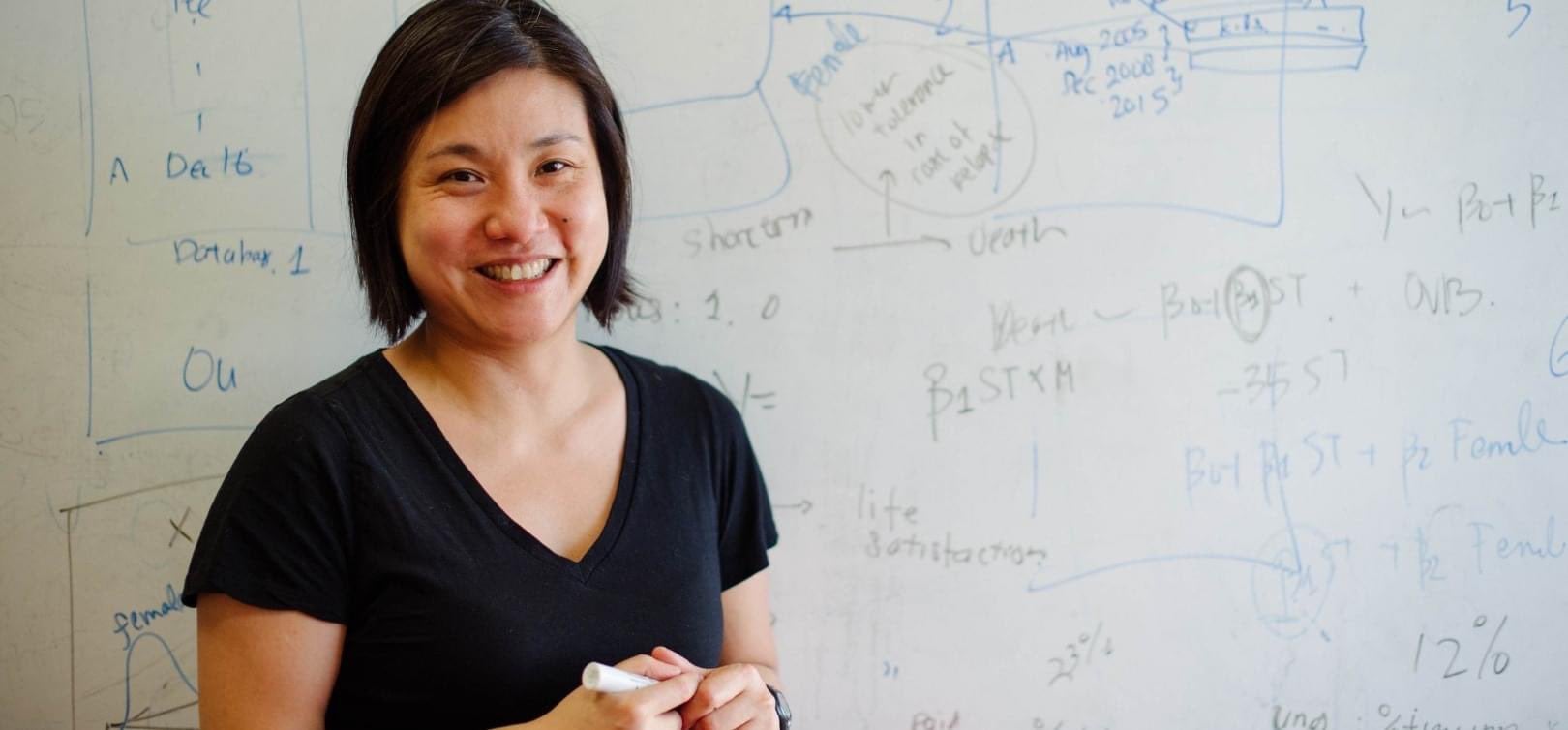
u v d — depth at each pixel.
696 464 0.85
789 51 1.04
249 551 0.69
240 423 1.06
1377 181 1.04
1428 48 1.03
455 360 0.76
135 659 1.08
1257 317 1.05
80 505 1.07
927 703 1.09
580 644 0.74
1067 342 1.06
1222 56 1.03
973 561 1.08
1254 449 1.06
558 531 0.76
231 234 1.05
